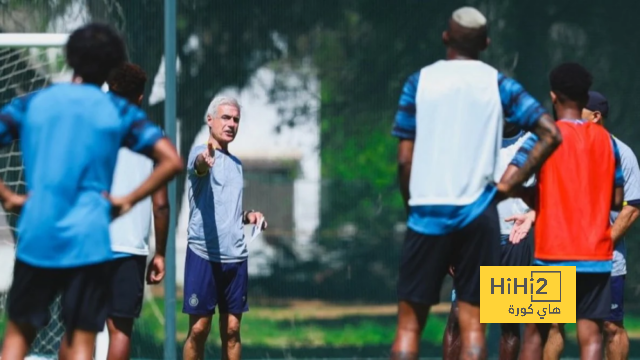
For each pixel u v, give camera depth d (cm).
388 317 3284
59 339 3091
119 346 1978
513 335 2320
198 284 2378
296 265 3291
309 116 3312
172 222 3000
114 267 1972
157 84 3281
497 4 3369
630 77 3391
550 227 1909
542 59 3366
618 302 2397
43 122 1413
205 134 3294
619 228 2259
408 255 1686
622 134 3397
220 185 2383
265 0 3322
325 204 3303
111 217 1446
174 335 2994
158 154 1448
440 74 1664
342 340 3278
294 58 3322
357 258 3297
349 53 3331
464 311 1688
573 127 1930
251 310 3284
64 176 1399
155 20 3294
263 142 3300
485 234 1648
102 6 3331
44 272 1431
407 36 3338
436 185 1642
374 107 3322
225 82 3306
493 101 1647
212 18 3319
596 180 1916
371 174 3309
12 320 1459
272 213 3294
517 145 2181
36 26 3403
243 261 2411
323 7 3331
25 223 1409
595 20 3381
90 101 1425
